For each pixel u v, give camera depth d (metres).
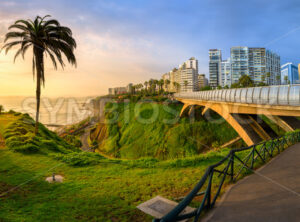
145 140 61.53
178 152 52.50
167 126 63.91
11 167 8.28
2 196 5.47
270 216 3.54
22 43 14.19
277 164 7.37
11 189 6.02
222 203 4.24
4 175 7.27
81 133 86.81
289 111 14.49
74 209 4.83
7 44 13.89
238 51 136.25
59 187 6.38
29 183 6.65
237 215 3.64
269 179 5.70
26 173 7.68
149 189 6.16
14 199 5.35
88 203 5.18
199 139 54.94
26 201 5.26
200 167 8.49
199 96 36.88
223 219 3.52
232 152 5.61
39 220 4.26
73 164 9.15
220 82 156.12
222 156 10.02
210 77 157.12
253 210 3.80
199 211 3.31
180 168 8.56
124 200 5.39
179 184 6.51
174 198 5.36
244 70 136.62
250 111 19.33
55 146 12.89
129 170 8.48
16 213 4.55
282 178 5.70
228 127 56.47
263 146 8.06
